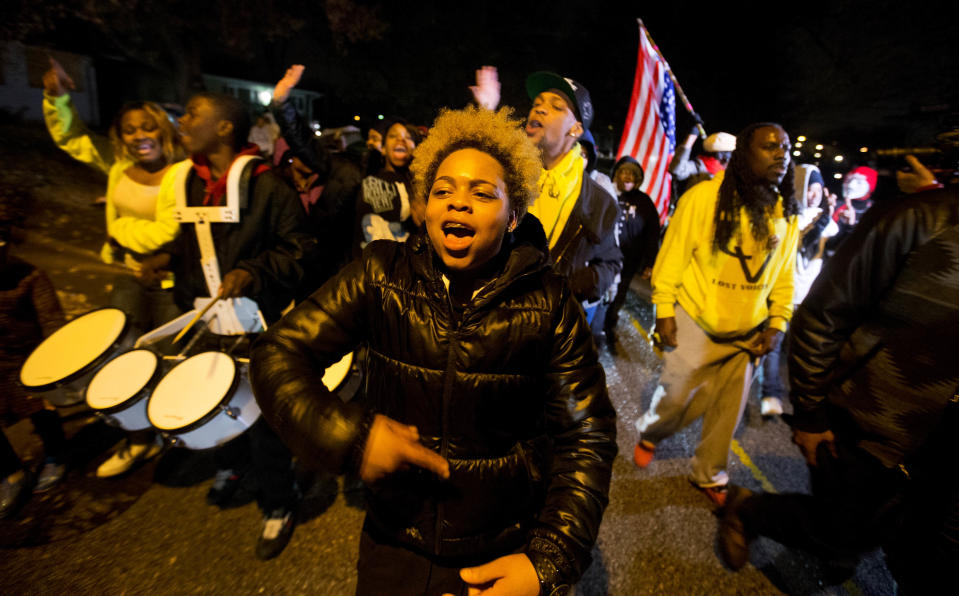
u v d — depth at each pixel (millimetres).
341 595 2102
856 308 1650
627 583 2207
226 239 2170
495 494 1222
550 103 2188
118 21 14266
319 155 3285
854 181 4477
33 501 2463
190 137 2096
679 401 2650
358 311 1217
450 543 1242
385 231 2980
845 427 1753
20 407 2424
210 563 2201
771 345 2432
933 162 1602
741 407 2533
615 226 2461
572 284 2281
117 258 2869
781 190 2318
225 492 2521
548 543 1034
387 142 2955
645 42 4305
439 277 1162
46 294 2504
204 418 1753
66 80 3141
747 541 2412
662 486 2820
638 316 5672
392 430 972
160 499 2545
